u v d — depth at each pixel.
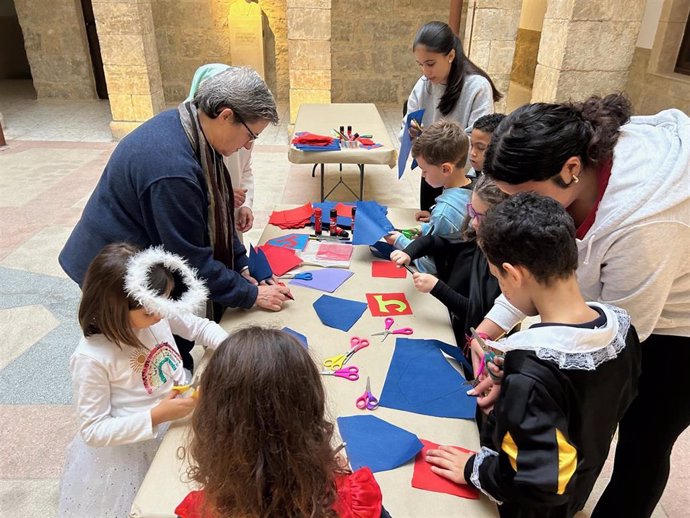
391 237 2.03
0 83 9.49
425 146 1.92
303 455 0.71
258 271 1.85
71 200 4.47
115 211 1.55
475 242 1.77
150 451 1.36
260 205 4.50
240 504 0.70
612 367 0.96
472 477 1.00
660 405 1.29
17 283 3.17
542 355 0.91
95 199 1.60
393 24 7.99
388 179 5.26
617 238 1.07
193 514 0.79
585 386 0.92
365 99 8.53
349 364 1.41
